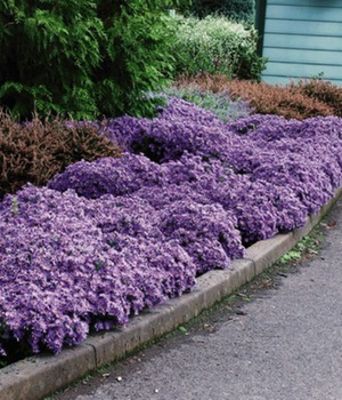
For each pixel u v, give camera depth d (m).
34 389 3.55
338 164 7.78
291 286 5.27
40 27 6.77
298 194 6.52
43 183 6.10
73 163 6.39
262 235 5.77
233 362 4.05
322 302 4.98
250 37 14.16
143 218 5.16
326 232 6.76
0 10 6.71
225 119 9.27
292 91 11.52
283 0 14.23
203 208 5.37
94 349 3.85
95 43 7.24
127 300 4.16
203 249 5.02
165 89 9.56
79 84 7.37
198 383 3.81
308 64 14.41
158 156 7.48
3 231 4.61
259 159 6.96
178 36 12.36
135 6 7.76
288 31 14.34
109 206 5.42
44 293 3.88
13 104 7.27
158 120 7.74
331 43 14.27
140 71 7.91
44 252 4.24
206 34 13.54
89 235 4.62
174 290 4.53
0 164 5.90
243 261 5.29
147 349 4.17
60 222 4.75
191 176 6.34
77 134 6.62
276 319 4.66
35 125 6.57
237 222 5.75
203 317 4.64
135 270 4.31
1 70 7.19
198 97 9.87
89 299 3.99
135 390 3.72
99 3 7.70
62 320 3.77
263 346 4.26
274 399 3.69
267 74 14.54
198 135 7.36
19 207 5.18
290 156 7.07
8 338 3.73
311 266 5.75
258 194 6.06
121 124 7.62
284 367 4.02
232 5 18.20
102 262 4.22
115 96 7.86
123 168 6.25
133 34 7.61
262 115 9.33
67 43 7.00
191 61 12.36
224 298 4.93
